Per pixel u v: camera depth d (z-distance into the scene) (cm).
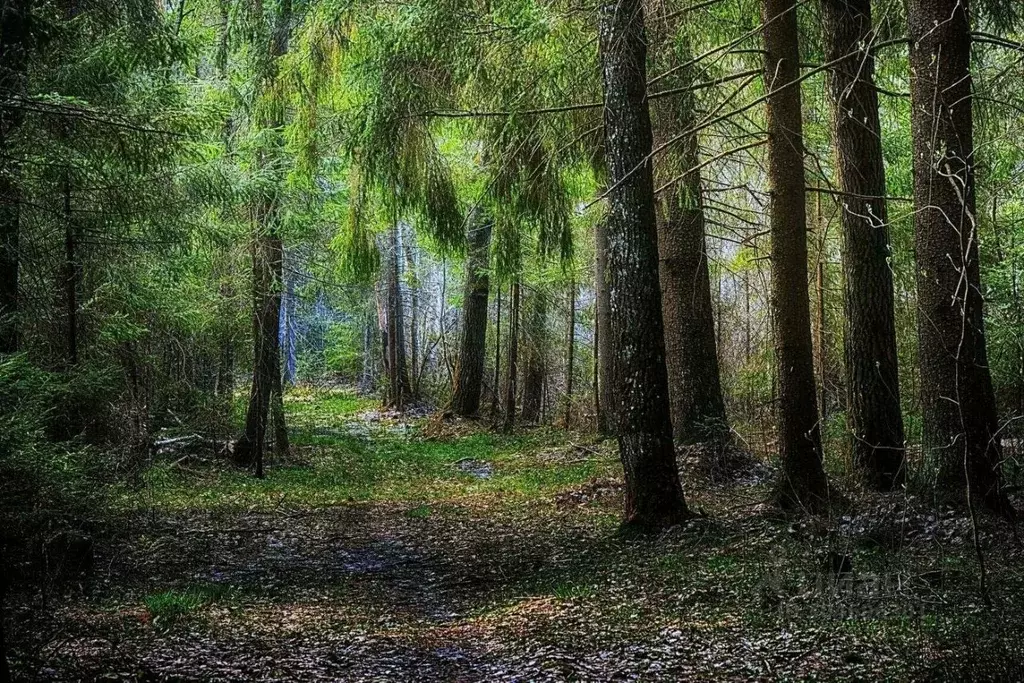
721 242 2294
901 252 1467
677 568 816
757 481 1349
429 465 2083
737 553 834
